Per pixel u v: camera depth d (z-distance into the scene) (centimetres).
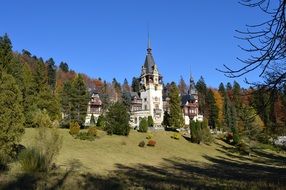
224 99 11969
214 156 6169
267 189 2059
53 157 2708
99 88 15212
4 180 2002
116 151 5184
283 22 685
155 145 6231
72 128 5856
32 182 1984
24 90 5669
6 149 2745
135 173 3306
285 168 4984
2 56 4475
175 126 9325
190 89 12862
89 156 4288
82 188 1858
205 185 2325
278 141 8531
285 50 701
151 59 11831
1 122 2720
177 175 3388
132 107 11519
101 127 7069
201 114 13112
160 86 11531
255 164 5538
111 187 2014
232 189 2080
